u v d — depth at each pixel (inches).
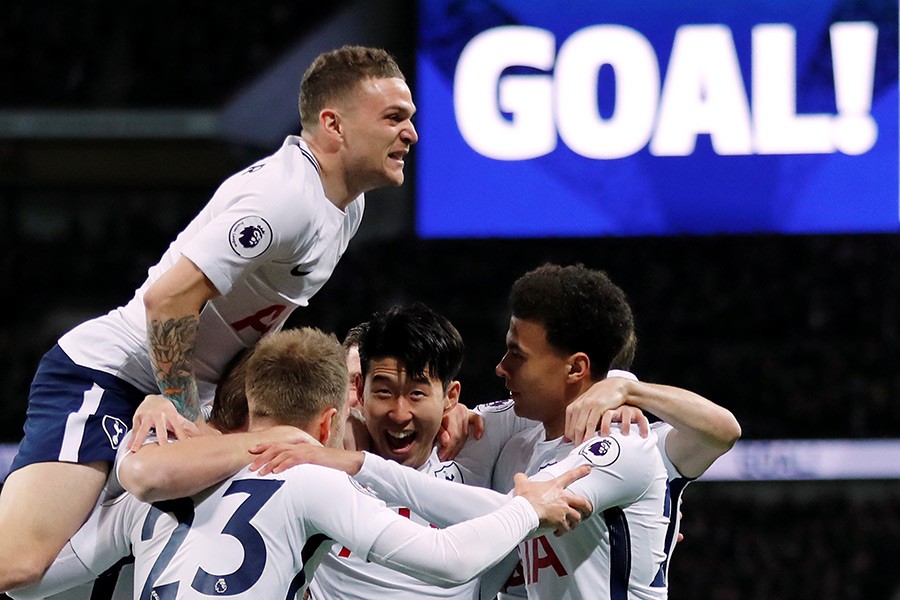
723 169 975.6
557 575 206.7
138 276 1080.2
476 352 999.6
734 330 1060.5
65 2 1085.8
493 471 235.8
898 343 1016.9
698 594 853.8
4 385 970.1
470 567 179.5
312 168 218.7
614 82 978.7
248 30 1068.5
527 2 979.9
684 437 212.2
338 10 1060.5
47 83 1032.2
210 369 228.4
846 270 1076.5
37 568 208.4
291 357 191.3
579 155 983.0
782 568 861.2
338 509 180.1
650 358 1011.3
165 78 1042.1
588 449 197.9
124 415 224.8
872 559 862.5
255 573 178.4
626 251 1088.8
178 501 184.7
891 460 880.3
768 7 969.5
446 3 990.4
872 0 964.0
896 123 965.8
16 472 219.9
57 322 1066.1
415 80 1007.6
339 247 231.9
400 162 226.7
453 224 994.1
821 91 971.3
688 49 973.8
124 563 213.2
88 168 1078.4
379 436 220.7
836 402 955.3
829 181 971.9
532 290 209.0
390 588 219.1
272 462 182.9
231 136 1038.4
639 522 206.2
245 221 206.8
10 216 1115.3
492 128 986.7
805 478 880.3
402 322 216.7
